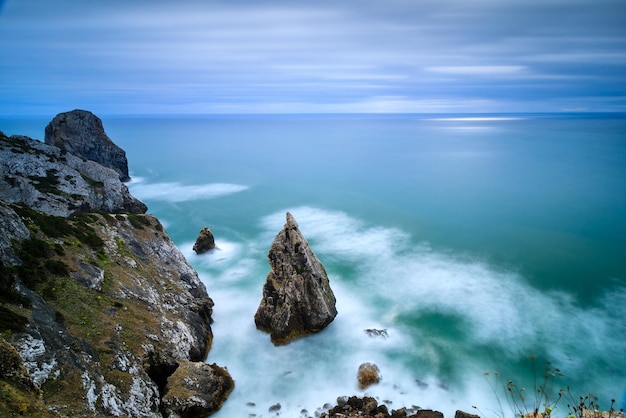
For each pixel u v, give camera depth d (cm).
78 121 9825
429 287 5297
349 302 4847
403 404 3259
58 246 3591
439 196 9725
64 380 2369
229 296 4888
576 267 5856
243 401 3222
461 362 3816
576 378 3641
